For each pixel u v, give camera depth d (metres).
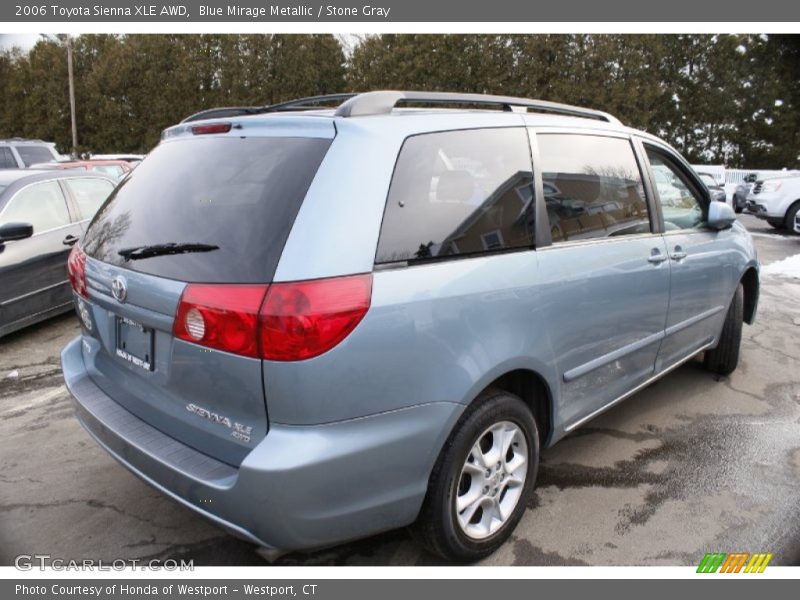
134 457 2.20
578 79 26.70
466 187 2.30
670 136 40.44
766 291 7.32
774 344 5.26
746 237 4.38
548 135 2.73
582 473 3.16
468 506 2.35
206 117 2.85
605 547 2.59
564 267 2.60
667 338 3.48
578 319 2.68
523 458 2.55
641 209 3.26
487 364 2.22
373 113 2.16
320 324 1.82
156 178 2.46
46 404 4.13
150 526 2.74
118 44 32.38
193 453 2.09
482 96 2.55
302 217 1.90
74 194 6.32
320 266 1.86
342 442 1.91
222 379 1.95
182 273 2.03
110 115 31.67
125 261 2.26
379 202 2.01
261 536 1.91
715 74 39.38
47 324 6.07
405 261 2.04
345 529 2.00
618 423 3.74
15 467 3.25
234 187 2.11
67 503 2.91
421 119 2.26
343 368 1.87
